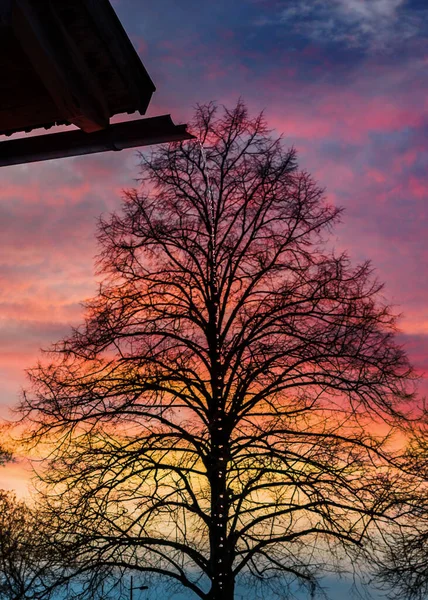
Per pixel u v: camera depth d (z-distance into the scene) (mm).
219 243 14711
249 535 12570
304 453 13031
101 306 14133
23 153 4129
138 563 12250
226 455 12719
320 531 12422
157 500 12531
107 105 3943
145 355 13898
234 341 13969
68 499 12617
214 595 12055
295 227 14547
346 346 13203
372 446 13055
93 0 3473
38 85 3650
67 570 11953
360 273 13969
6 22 3139
